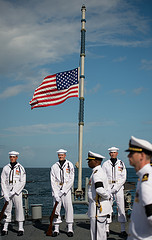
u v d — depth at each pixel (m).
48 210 19.12
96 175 4.65
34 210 7.82
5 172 6.98
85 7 9.40
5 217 6.72
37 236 6.58
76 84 9.33
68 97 9.33
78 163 8.45
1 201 22.97
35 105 9.70
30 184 50.78
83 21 9.31
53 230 7.07
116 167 7.02
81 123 8.74
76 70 9.38
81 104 8.88
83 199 8.38
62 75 9.53
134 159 2.78
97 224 4.58
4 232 6.76
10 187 6.86
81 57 9.15
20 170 6.98
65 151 7.08
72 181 6.88
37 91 9.70
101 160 4.87
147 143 2.77
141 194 2.58
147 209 2.51
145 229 2.59
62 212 16.86
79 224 7.60
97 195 4.63
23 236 6.59
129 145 2.90
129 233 2.73
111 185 6.97
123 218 6.68
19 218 6.74
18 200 6.77
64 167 6.98
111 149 7.19
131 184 8.18
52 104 9.53
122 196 6.79
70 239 6.34
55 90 9.55
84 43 9.19
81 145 8.56
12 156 7.09
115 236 6.57
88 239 6.34
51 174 7.04
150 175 2.63
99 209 4.59
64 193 6.79
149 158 2.77
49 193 33.09
